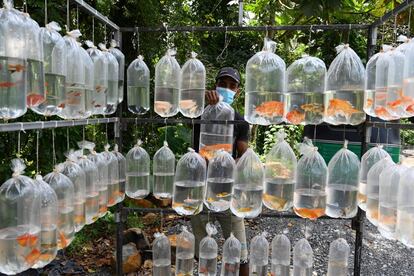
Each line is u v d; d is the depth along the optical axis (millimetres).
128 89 2494
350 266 3199
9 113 1289
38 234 1446
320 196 2180
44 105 1585
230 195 2320
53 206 1577
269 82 2162
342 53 2137
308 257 2445
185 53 4809
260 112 2027
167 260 2623
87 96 1913
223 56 5992
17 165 1502
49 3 2842
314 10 2939
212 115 2500
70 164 1893
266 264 2508
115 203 2371
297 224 4125
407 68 1567
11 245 1373
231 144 2461
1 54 1269
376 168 2029
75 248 3314
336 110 1965
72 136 3166
